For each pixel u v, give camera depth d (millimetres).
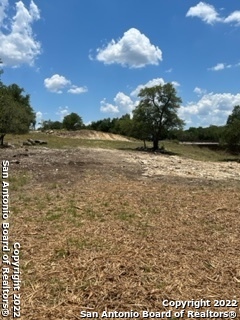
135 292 4551
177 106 45375
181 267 5285
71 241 6344
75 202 9539
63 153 28062
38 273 5047
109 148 42312
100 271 5102
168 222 7723
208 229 7227
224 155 49875
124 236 6680
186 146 62156
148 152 40500
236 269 5246
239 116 48344
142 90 45312
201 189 12297
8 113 35125
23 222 7555
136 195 10719
